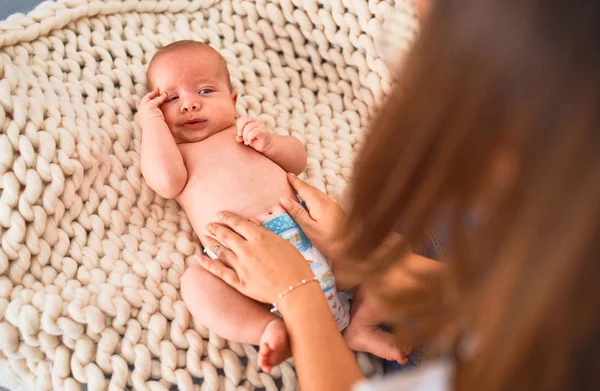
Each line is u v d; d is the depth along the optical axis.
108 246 1.12
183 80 1.26
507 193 0.44
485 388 0.47
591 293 0.41
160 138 1.17
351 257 0.62
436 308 0.59
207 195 1.15
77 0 1.31
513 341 0.44
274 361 0.94
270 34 1.42
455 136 0.44
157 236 1.18
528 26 0.38
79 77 1.26
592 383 0.46
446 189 0.47
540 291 0.41
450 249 0.51
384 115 0.49
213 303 1.01
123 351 1.01
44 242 1.05
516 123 0.41
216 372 1.04
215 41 1.40
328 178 1.31
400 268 0.64
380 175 0.51
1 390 1.10
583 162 0.38
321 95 1.42
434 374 0.58
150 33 1.37
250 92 1.38
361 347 1.06
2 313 0.98
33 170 1.07
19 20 1.24
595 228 0.39
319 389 0.81
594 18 0.37
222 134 1.25
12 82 1.13
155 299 1.08
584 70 0.38
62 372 0.99
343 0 1.36
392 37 0.62
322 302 0.90
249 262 0.95
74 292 1.03
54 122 1.13
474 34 0.41
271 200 1.14
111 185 1.18
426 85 0.44
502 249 0.44
